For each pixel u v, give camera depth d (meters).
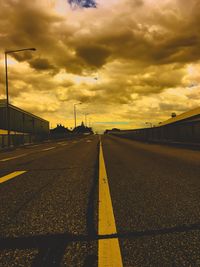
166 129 34.72
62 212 4.10
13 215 3.97
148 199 4.86
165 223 3.48
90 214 3.96
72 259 2.51
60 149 24.06
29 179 7.45
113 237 3.03
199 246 2.73
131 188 5.93
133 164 10.75
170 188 5.84
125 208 4.27
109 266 2.35
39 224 3.54
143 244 2.81
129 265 2.37
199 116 38.12
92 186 6.25
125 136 83.50
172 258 2.48
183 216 3.79
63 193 5.53
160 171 8.59
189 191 5.50
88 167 10.06
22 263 2.45
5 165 11.64
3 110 56.22
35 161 13.04
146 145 28.59
